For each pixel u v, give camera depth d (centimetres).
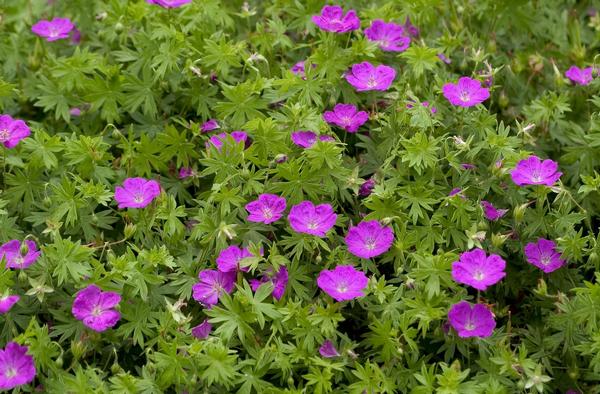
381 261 115
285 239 113
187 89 126
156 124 127
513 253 119
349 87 125
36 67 136
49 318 114
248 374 109
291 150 118
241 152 116
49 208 117
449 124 122
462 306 109
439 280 111
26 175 119
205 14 130
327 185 116
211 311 109
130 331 111
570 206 117
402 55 124
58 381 108
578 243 114
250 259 110
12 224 117
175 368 107
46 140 119
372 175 121
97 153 119
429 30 137
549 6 143
